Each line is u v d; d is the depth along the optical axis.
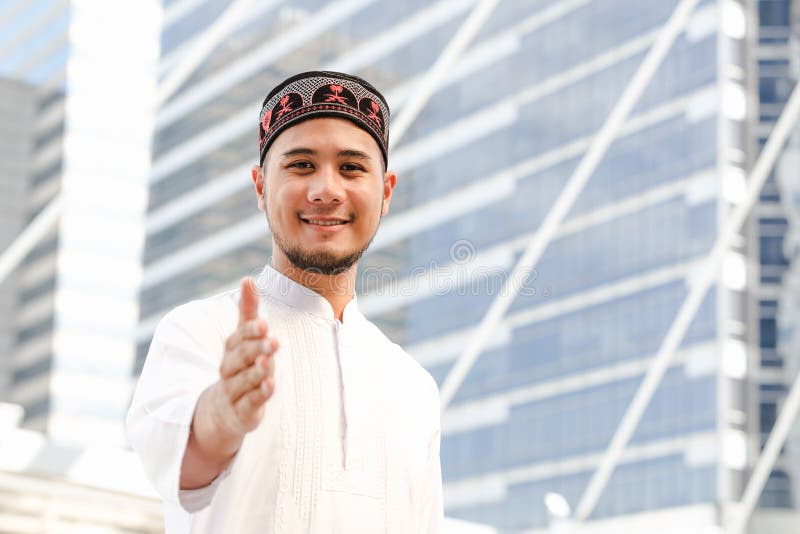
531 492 24.89
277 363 1.24
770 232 24.38
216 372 1.18
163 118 27.94
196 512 1.16
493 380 26.09
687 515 23.19
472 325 25.83
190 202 27.20
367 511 1.22
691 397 23.67
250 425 1.02
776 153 24.58
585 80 26.58
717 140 24.39
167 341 1.22
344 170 1.25
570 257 25.91
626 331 24.73
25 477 6.93
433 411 1.35
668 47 25.64
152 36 22.42
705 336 23.80
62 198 20.94
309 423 1.22
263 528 1.18
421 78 28.30
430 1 28.73
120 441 21.78
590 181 26.12
